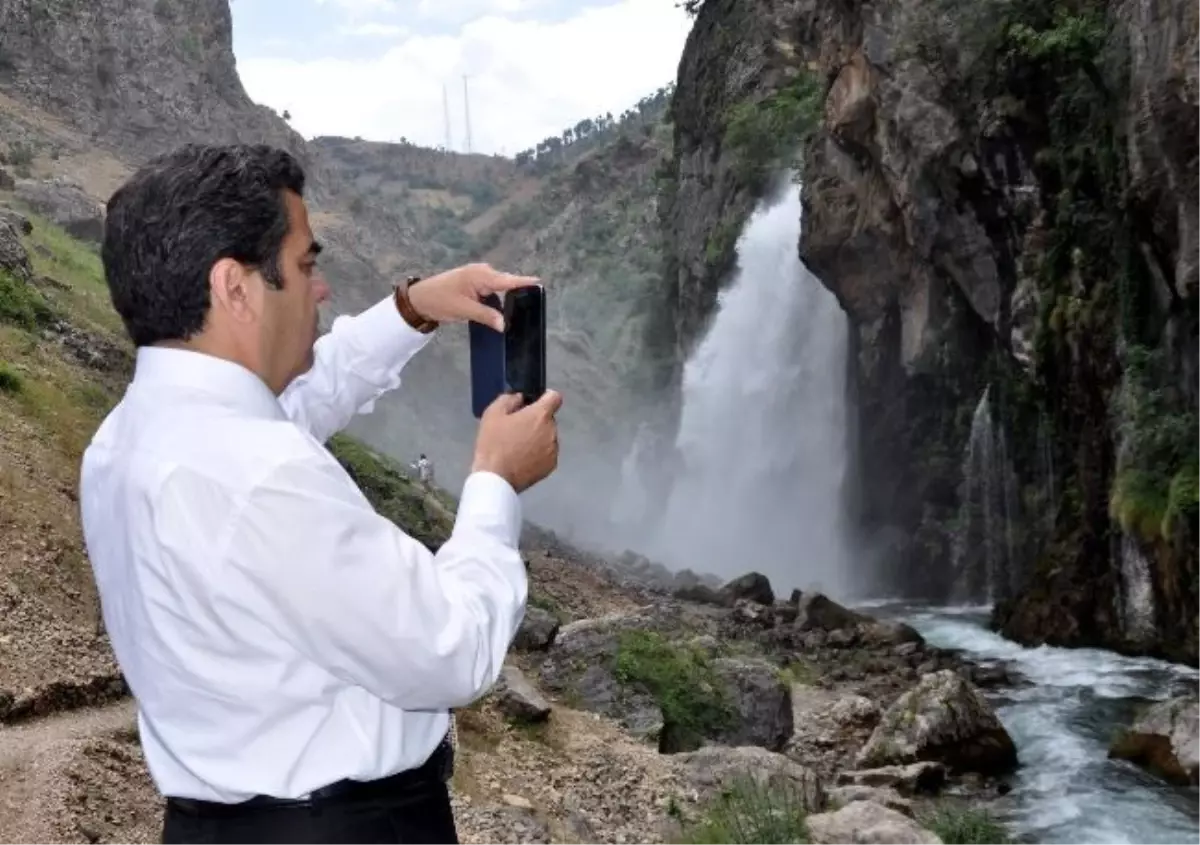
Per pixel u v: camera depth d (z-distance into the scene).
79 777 8.77
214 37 121.81
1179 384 22.69
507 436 2.58
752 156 52.84
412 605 2.21
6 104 88.69
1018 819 13.72
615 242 161.12
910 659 23.39
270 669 2.26
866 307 38.22
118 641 2.46
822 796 13.24
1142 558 23.39
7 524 13.66
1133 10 21.70
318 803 2.35
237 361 2.42
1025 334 28.06
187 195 2.34
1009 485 31.98
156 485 2.24
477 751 12.59
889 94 30.44
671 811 12.12
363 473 26.53
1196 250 20.59
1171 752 15.25
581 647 16.19
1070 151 26.00
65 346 23.61
